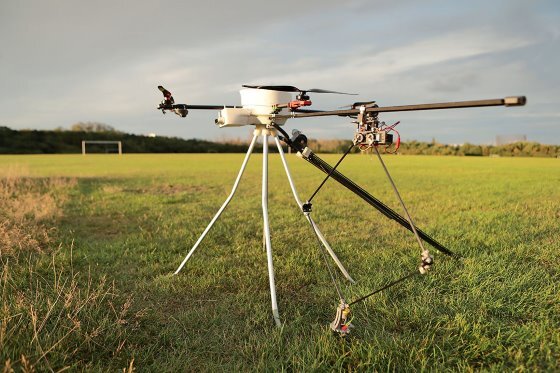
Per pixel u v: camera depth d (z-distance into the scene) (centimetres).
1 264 470
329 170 360
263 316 343
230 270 466
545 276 429
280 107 340
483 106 193
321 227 715
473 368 273
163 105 385
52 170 2198
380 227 719
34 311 304
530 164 2861
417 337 308
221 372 269
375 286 403
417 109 224
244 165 415
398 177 1777
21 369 239
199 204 995
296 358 278
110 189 1239
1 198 909
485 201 1024
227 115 362
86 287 410
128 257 528
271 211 882
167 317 351
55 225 710
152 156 4162
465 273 436
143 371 266
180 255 534
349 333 309
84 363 270
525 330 312
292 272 459
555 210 865
